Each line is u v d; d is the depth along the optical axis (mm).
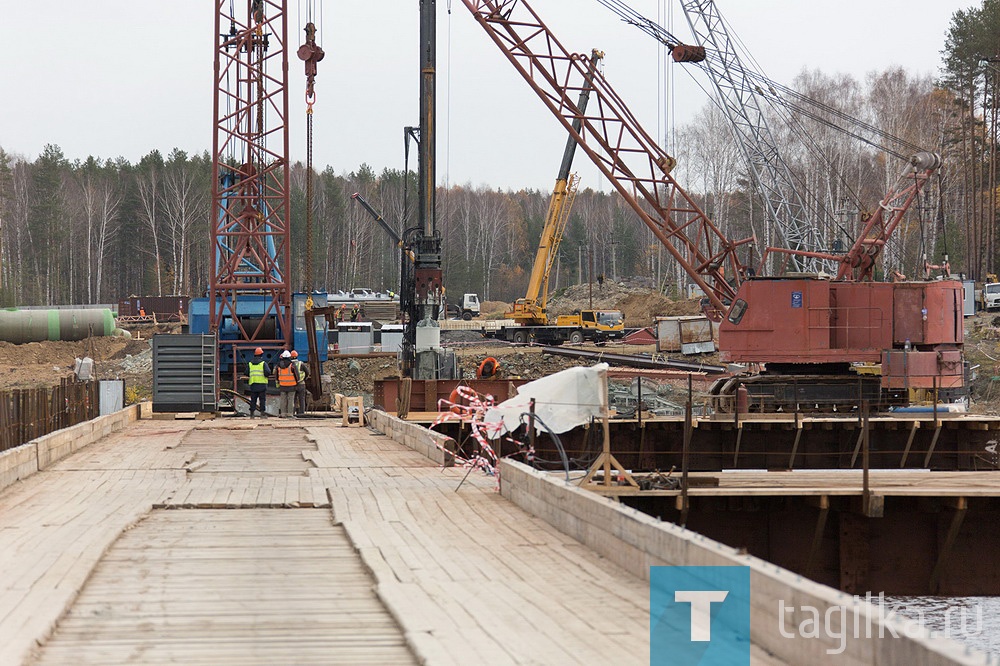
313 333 80312
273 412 82188
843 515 42344
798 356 70438
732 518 42688
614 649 15914
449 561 23312
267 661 15648
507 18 87938
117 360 154625
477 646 16109
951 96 185000
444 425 64438
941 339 71312
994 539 42625
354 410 73875
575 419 37188
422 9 77625
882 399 70062
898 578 42812
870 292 71562
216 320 80625
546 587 20562
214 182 81812
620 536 22672
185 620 18297
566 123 88812
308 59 97125
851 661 13188
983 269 180500
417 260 76875
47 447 43344
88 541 25359
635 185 89500
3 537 25953
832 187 176625
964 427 62844
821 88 182250
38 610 18203
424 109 78125
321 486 37375
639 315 197250
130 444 54000
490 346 149750
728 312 71688
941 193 147250
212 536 27406
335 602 19812
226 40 84688
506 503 33062
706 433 62719
